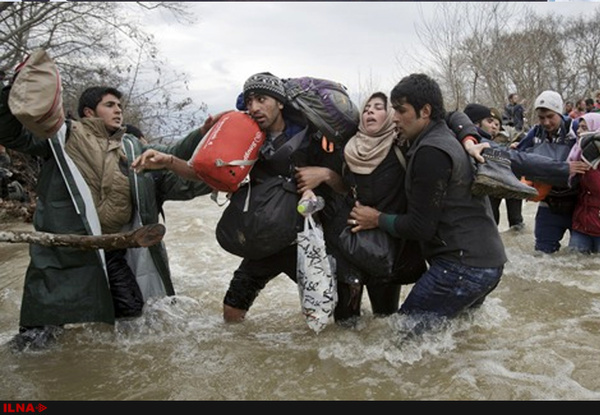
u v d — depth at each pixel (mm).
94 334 3809
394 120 3250
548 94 5219
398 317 3436
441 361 3215
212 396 2979
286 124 3533
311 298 3426
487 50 25156
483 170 3148
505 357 3234
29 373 3303
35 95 3146
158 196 4137
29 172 11523
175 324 3971
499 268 3318
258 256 3602
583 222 5262
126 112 13969
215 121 3689
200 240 7469
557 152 5203
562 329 3672
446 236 3258
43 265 3611
